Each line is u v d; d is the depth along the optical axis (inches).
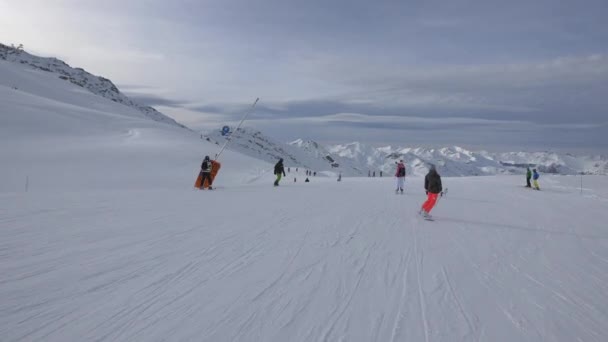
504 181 1270.9
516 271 244.4
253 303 175.2
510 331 159.0
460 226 398.3
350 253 266.2
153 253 245.4
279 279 207.9
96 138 1947.6
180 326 150.7
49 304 165.2
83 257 229.9
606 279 236.1
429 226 388.2
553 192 901.8
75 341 136.6
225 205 473.1
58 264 215.3
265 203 507.2
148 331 145.9
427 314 171.3
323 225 362.6
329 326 155.9
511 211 540.4
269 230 329.7
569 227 421.4
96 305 166.6
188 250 256.4
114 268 213.9
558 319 173.5
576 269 255.6
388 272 227.9
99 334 142.2
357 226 366.0
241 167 1759.4
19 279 190.1
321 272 222.4
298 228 343.6
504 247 310.2
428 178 433.4
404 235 335.3
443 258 265.6
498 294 201.3
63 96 4911.4
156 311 163.2
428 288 204.2
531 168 1009.5
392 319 164.7
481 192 848.9
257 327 152.6
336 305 176.9
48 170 1218.6
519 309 182.9
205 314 162.1
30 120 1963.6
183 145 2021.4
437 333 153.7
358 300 183.9
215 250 259.8
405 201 599.8
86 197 481.4
